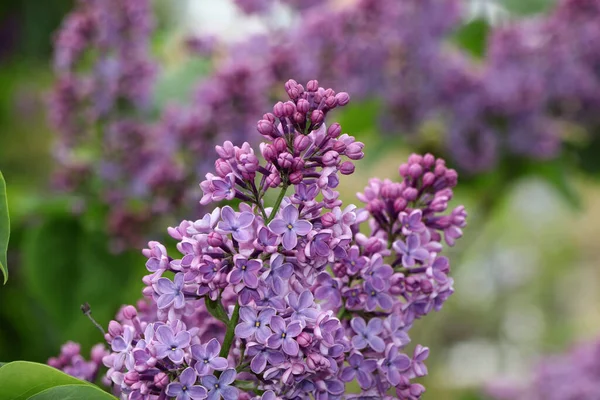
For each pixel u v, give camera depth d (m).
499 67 1.33
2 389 0.65
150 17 1.16
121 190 1.12
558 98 1.36
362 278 0.68
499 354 3.35
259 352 0.66
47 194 1.21
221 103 1.05
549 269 3.76
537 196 2.55
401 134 1.36
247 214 0.65
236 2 1.29
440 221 0.71
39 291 1.09
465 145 1.37
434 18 1.28
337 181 0.66
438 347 3.22
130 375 0.66
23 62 1.67
